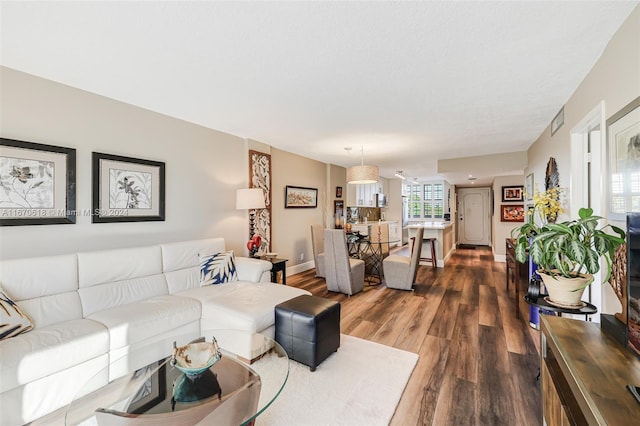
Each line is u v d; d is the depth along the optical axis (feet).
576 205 8.68
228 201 13.33
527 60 6.84
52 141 7.98
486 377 6.91
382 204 29.99
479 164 18.34
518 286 10.93
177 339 6.81
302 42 6.10
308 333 7.23
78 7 4.99
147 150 10.19
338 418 5.57
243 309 7.80
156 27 5.59
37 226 7.72
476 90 8.55
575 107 8.52
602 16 5.27
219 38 5.96
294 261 17.92
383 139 14.30
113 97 9.15
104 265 8.12
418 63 6.98
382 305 12.20
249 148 14.11
